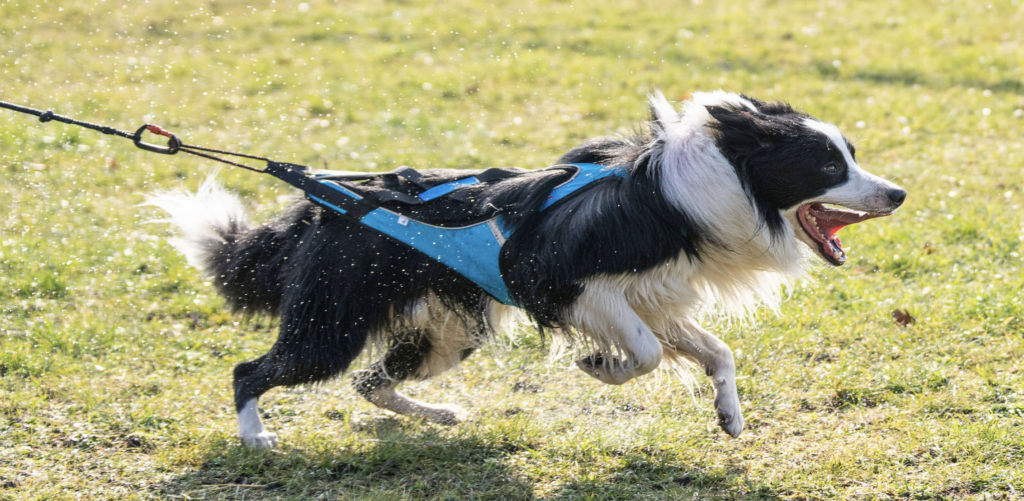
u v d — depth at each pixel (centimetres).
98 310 531
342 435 400
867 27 1244
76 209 666
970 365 430
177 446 386
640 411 418
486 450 382
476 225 367
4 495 342
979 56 1091
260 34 1186
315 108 927
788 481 343
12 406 412
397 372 421
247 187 721
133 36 1149
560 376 458
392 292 379
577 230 355
